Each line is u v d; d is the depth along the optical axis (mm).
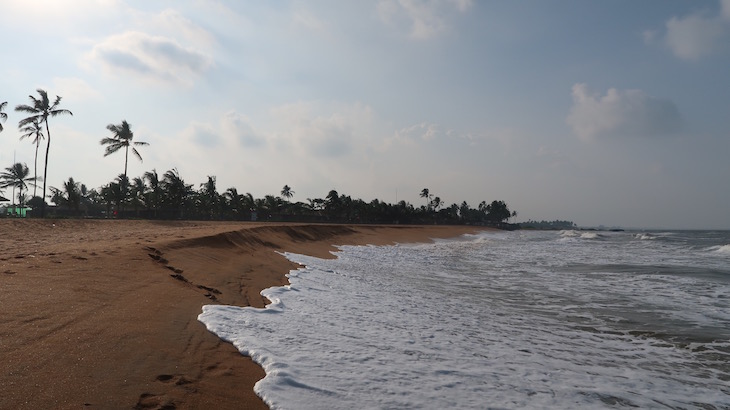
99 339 5602
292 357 6219
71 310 6613
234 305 9016
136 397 4285
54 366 4656
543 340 9203
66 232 23750
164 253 13023
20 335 5371
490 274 20531
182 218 56781
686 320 11398
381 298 12547
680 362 8062
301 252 23891
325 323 8625
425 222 133250
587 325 10781
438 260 27750
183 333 6441
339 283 14508
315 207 102438
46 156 39844
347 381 5578
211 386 4879
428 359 7023
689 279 18812
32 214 50406
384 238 51000
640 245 45812
